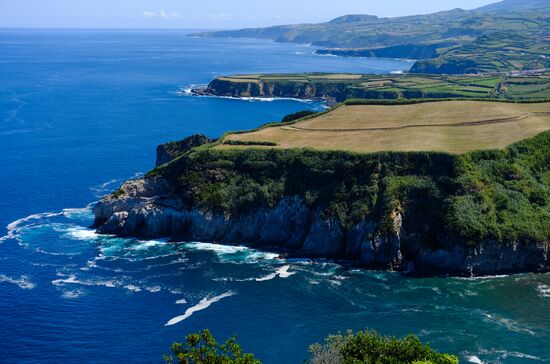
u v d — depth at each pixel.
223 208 123.56
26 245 119.88
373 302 96.56
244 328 88.69
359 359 60.88
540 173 122.62
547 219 110.75
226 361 57.47
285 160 128.38
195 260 113.50
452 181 113.69
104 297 98.19
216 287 102.06
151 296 98.69
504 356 80.88
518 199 113.75
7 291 99.94
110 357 81.38
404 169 119.62
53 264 111.06
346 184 120.38
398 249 109.38
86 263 111.62
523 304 95.56
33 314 92.44
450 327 88.50
